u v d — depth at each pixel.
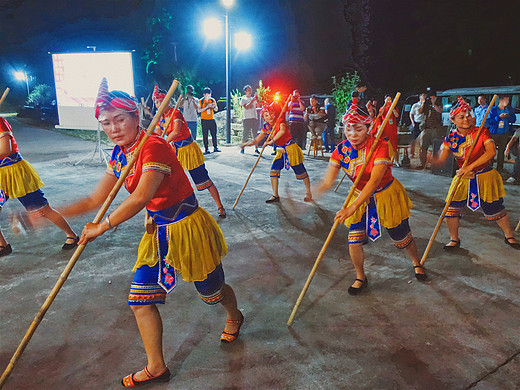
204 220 2.54
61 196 6.72
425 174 8.48
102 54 13.91
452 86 18.95
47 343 2.88
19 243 4.72
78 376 2.57
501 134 8.34
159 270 2.41
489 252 4.38
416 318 3.16
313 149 12.02
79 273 3.95
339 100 13.25
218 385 2.48
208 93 11.30
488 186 4.30
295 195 6.79
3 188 4.14
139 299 2.41
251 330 3.03
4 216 5.78
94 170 8.95
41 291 3.60
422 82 18.92
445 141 4.29
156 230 2.43
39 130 18.05
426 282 3.73
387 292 3.56
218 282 2.64
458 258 4.23
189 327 3.07
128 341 2.91
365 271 3.98
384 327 3.05
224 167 9.40
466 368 2.60
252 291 3.60
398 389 2.43
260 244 4.66
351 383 2.48
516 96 10.23
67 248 4.52
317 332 3.00
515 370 2.58
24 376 2.56
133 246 4.62
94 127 14.43
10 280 3.81
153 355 2.45
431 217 5.57
